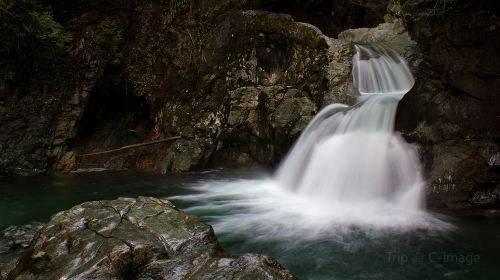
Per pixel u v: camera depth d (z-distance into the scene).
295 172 8.74
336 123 8.47
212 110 11.07
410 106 7.46
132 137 12.78
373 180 7.17
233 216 6.82
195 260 3.94
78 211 4.69
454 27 6.88
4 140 10.59
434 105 7.10
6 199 8.34
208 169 11.03
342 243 5.50
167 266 3.86
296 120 9.47
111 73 12.13
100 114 12.52
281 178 9.18
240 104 10.37
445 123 6.89
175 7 12.38
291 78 10.34
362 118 8.04
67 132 11.36
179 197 8.28
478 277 4.52
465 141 6.65
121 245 3.98
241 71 10.96
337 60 9.83
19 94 10.83
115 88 12.43
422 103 7.28
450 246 5.31
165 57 12.24
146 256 4.00
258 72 10.84
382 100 8.30
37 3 11.07
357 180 7.33
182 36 12.16
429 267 4.77
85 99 11.51
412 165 6.92
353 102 9.15
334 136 8.24
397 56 9.86
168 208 4.83
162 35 12.38
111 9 12.15
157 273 3.84
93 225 4.39
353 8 15.28
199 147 10.78
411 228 5.96
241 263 3.78
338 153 7.82
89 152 12.03
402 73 9.45
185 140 11.14
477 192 6.45
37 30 10.48
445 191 6.50
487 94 6.52
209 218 6.74
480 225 5.97
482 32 6.53
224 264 3.78
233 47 11.37
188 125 11.28
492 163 6.31
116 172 11.25
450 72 6.89
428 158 6.91
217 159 11.01
